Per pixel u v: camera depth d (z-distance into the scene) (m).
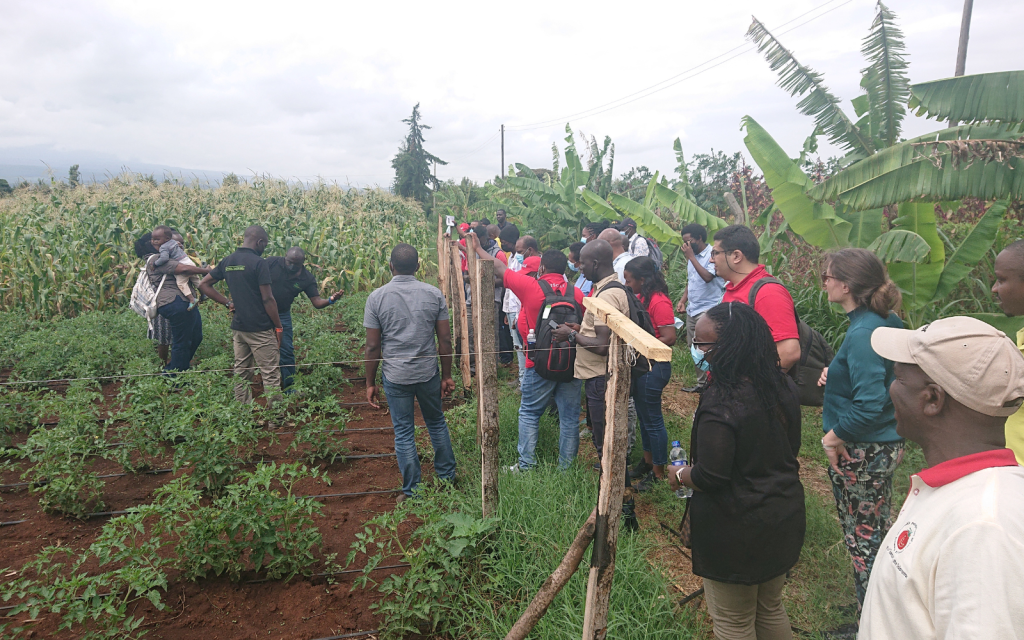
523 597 3.06
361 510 4.06
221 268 5.43
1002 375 1.14
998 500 1.07
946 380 1.21
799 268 8.34
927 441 1.30
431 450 4.89
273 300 5.41
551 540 3.36
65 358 6.61
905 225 5.99
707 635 2.91
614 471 2.03
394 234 14.24
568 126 14.84
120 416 4.34
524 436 4.51
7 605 3.00
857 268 2.62
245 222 12.98
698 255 6.21
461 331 6.80
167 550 3.49
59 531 3.73
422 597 2.98
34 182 16.34
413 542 3.53
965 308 6.76
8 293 9.55
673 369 7.28
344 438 5.16
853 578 3.38
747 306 2.25
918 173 4.88
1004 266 2.47
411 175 41.66
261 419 5.23
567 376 4.18
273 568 3.23
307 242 11.84
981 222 5.71
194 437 4.02
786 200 6.47
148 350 6.99
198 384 4.83
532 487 3.96
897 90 6.16
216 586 3.21
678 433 5.38
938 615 1.07
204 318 8.43
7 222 11.50
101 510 3.97
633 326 1.84
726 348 2.20
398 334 4.06
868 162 5.16
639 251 6.95
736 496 2.17
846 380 2.76
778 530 2.18
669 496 4.19
